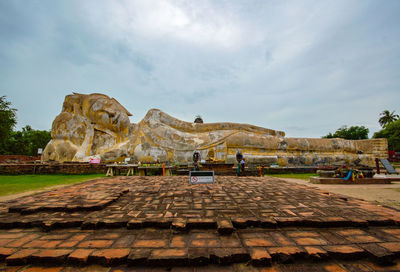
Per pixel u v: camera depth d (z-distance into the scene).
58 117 15.56
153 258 2.37
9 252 2.55
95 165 13.08
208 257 2.39
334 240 2.83
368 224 3.30
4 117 17.91
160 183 7.15
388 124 39.22
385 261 2.41
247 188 6.07
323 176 10.67
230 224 3.12
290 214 3.64
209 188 6.07
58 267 2.38
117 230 3.18
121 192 5.26
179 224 3.12
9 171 12.38
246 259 2.43
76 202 4.25
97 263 2.41
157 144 15.62
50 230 3.20
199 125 17.03
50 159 14.74
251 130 17.70
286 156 16.42
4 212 3.89
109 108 16.05
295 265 2.39
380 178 9.73
